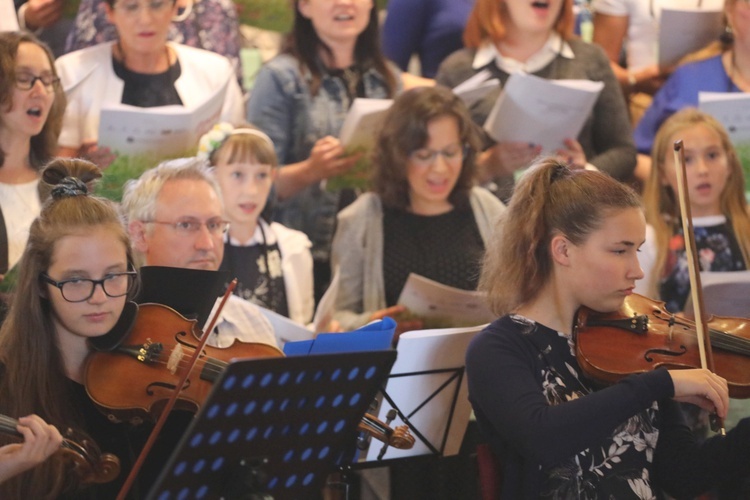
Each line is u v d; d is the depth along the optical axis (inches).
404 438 180.1
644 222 180.7
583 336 184.2
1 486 162.9
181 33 290.0
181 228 224.7
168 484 138.1
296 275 281.7
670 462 183.0
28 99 257.0
